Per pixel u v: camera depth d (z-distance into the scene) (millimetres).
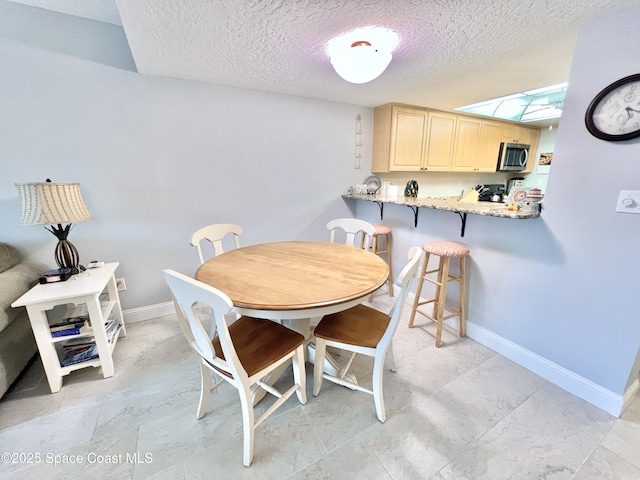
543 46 1605
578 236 1508
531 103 3242
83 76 1914
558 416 1455
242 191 2633
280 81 2252
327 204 3150
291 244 2148
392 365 1762
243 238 2738
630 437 1332
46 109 1855
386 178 3564
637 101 1230
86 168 2021
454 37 1496
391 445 1301
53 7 1743
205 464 1219
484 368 1827
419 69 1975
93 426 1396
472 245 2107
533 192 1693
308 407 1519
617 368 1438
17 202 1877
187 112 2262
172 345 2070
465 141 3641
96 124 1998
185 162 2332
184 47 1612
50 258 2025
